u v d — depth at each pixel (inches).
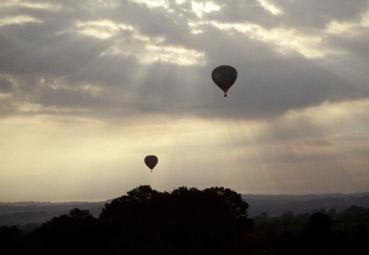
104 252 4303.6
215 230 4643.2
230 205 4874.5
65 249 4276.6
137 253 4355.3
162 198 4763.8
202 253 4564.5
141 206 4731.8
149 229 4606.3
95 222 4458.7
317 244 4926.2
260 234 6254.9
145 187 4867.1
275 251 4990.2
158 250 4421.8
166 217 4690.0
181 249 4547.2
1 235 4493.1
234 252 4717.0
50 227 4434.1
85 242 4301.2
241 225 4825.3
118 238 4394.7
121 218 4675.2
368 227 5482.3
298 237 5128.0
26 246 4355.3
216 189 4926.2
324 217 5241.1
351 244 4862.2
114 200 4805.6
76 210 4596.5
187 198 4731.8
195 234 4596.5
